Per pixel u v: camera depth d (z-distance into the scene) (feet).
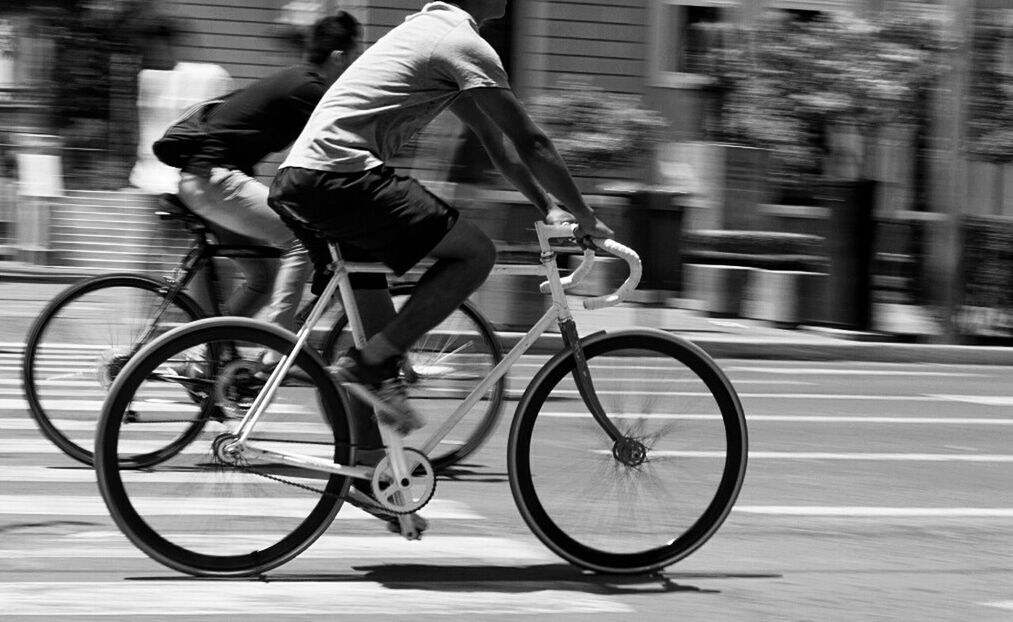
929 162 83.92
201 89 46.47
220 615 24.82
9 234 100.53
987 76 78.54
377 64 26.99
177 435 27.37
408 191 26.71
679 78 114.93
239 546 27.43
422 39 26.91
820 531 33.47
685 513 29.17
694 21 115.24
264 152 37.60
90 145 103.35
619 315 83.10
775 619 25.91
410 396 33.78
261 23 115.96
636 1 114.52
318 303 27.81
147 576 27.25
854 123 86.07
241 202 36.73
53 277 91.81
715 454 29.25
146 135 45.91
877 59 84.64
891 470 41.70
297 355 27.55
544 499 28.55
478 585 27.48
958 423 51.88
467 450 35.27
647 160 100.27
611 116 100.37
